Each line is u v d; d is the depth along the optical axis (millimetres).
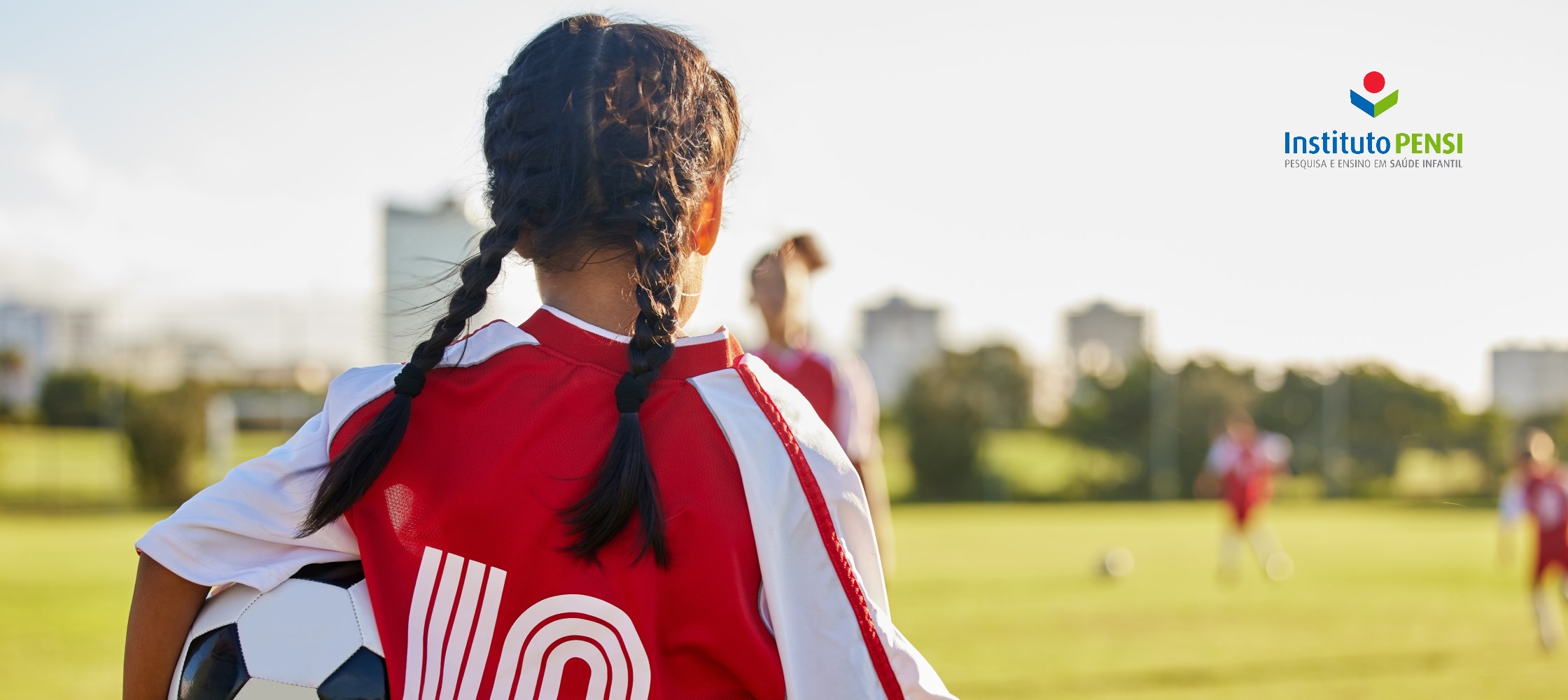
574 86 891
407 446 826
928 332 24172
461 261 947
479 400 834
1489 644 6668
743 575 812
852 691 809
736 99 1006
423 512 812
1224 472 10617
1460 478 23234
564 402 833
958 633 6871
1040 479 23875
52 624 6742
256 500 837
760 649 802
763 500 824
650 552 795
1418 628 7309
